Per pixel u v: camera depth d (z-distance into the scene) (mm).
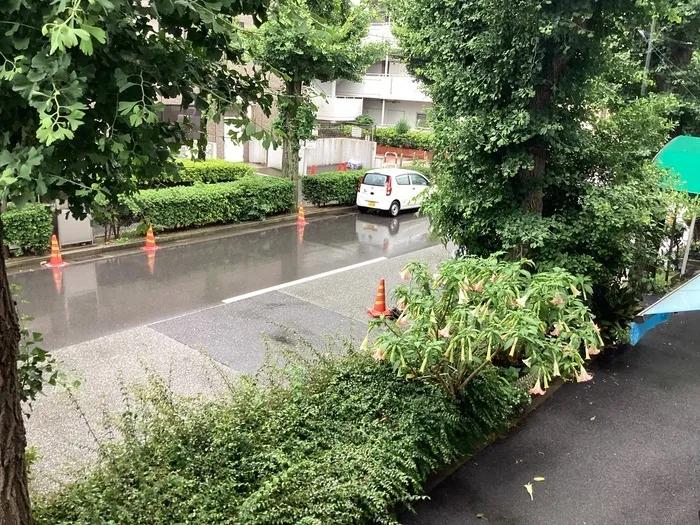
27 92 1894
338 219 16250
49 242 10922
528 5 5629
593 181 7355
